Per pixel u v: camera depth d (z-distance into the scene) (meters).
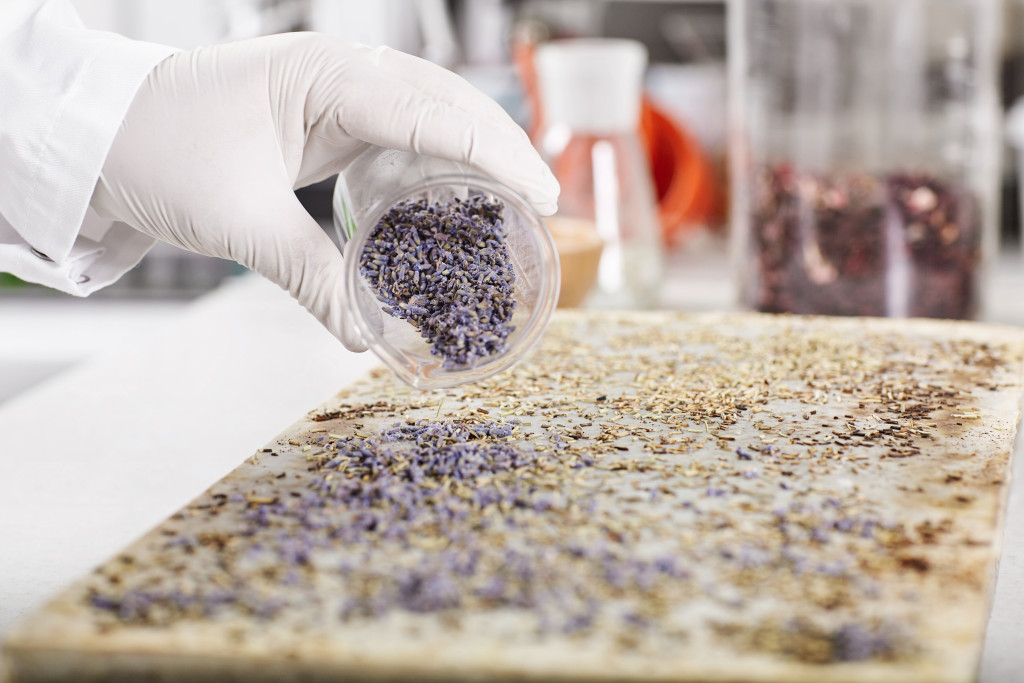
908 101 0.84
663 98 1.41
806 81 0.86
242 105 0.66
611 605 0.52
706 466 0.61
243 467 0.61
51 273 0.69
